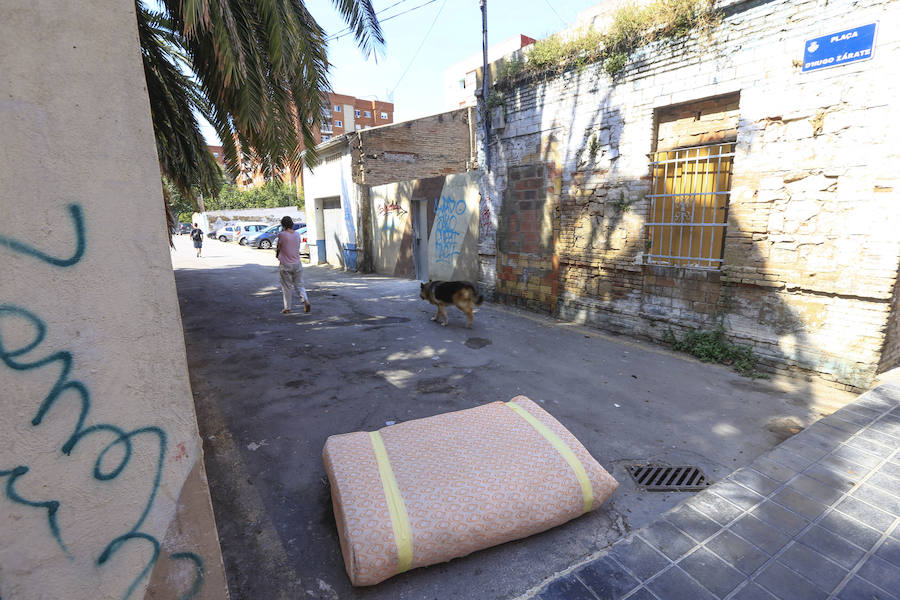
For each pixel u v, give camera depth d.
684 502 2.69
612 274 6.43
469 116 16.12
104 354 1.37
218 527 2.68
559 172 6.97
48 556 1.35
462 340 6.36
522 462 2.61
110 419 1.40
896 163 3.82
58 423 1.31
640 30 5.53
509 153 7.81
